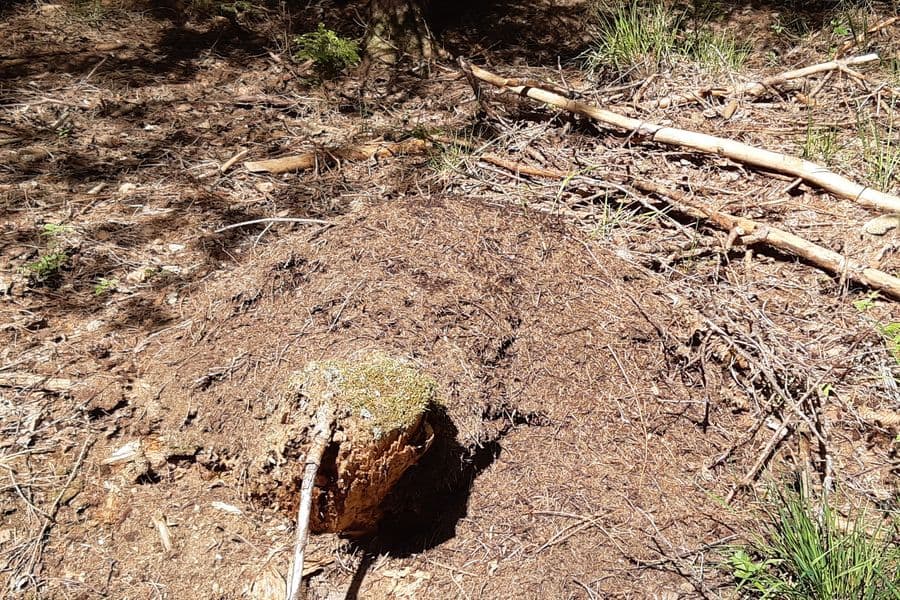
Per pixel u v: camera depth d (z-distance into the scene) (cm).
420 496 154
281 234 235
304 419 136
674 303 194
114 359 187
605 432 169
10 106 296
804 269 222
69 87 314
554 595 145
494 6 422
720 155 257
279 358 170
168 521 157
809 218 239
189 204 248
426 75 349
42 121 289
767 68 349
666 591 146
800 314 207
